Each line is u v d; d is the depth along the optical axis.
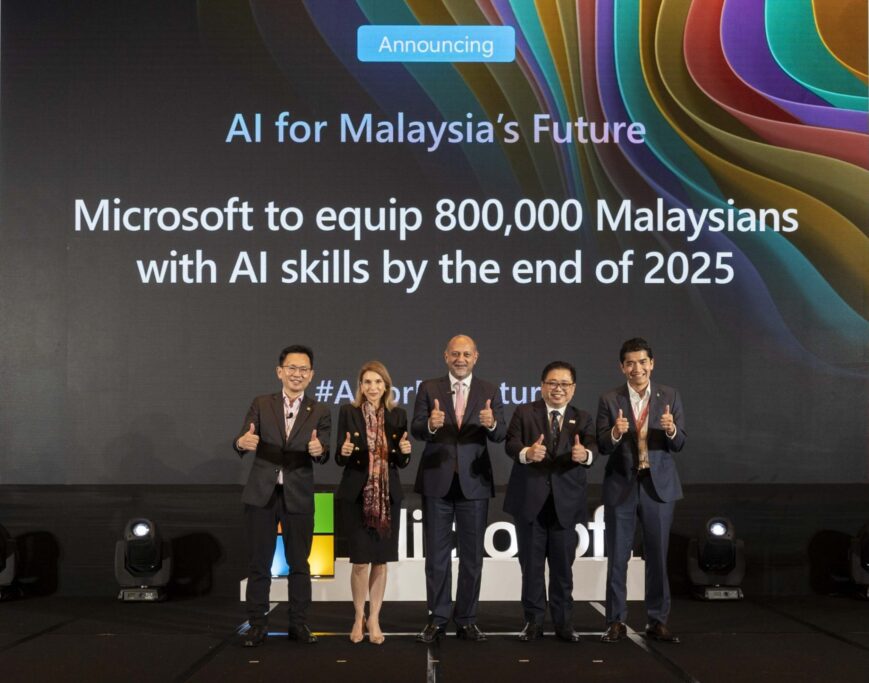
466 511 5.23
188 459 6.36
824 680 4.45
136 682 4.45
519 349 6.39
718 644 5.13
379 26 6.44
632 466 5.22
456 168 6.43
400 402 6.39
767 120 6.38
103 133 6.41
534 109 6.41
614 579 5.21
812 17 6.38
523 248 6.41
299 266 6.41
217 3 6.43
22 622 5.63
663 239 6.39
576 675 4.55
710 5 6.39
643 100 6.39
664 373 6.37
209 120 6.42
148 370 6.37
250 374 6.39
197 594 6.32
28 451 6.33
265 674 4.57
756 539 6.36
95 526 6.32
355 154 6.43
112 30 6.43
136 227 6.39
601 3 6.41
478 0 6.42
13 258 6.37
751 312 6.37
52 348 6.36
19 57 6.41
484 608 6.09
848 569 6.34
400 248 6.42
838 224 6.36
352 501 5.15
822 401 6.36
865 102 6.36
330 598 6.21
